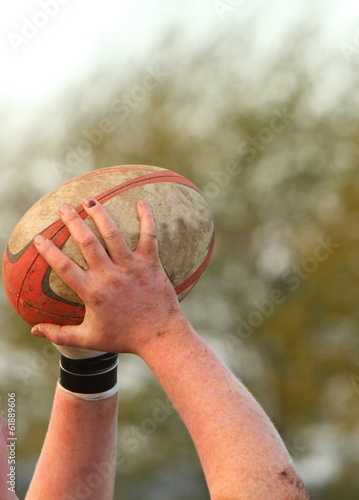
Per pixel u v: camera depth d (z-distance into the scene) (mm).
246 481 4965
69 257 6699
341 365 52969
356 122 57250
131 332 5887
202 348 5734
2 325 53281
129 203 7129
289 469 5078
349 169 56531
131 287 5926
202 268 7820
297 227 57250
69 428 7086
